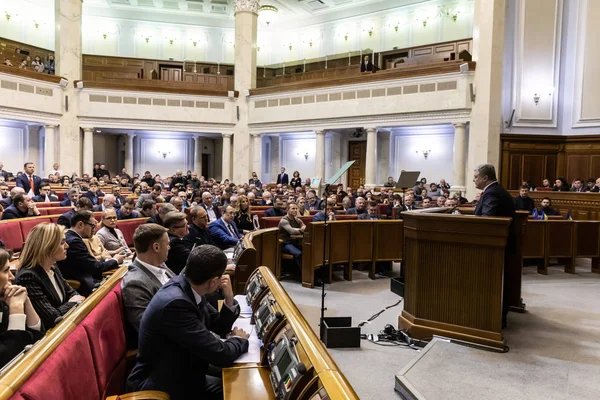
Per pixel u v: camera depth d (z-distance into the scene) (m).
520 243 4.47
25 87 14.10
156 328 1.92
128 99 15.95
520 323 4.10
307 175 17.11
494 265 3.34
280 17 22.14
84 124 15.62
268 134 16.84
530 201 8.08
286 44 22.50
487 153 11.85
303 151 17.17
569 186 11.48
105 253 4.30
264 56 22.59
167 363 1.94
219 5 21.12
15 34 19.02
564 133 12.30
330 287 5.56
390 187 12.98
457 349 3.35
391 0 19.52
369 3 20.05
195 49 22.02
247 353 2.05
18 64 17.66
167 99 16.27
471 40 15.90
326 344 3.54
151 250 2.52
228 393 1.65
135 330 2.33
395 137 15.23
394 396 2.74
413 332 3.64
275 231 5.25
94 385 1.70
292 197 9.59
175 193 10.48
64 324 1.71
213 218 7.90
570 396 2.66
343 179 16.36
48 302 2.59
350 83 14.21
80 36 15.73
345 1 20.28
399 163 15.23
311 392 1.33
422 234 3.60
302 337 1.62
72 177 13.17
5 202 6.74
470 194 12.16
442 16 18.59
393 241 6.14
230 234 5.37
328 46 21.45
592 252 6.45
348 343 3.55
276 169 17.91
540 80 12.18
